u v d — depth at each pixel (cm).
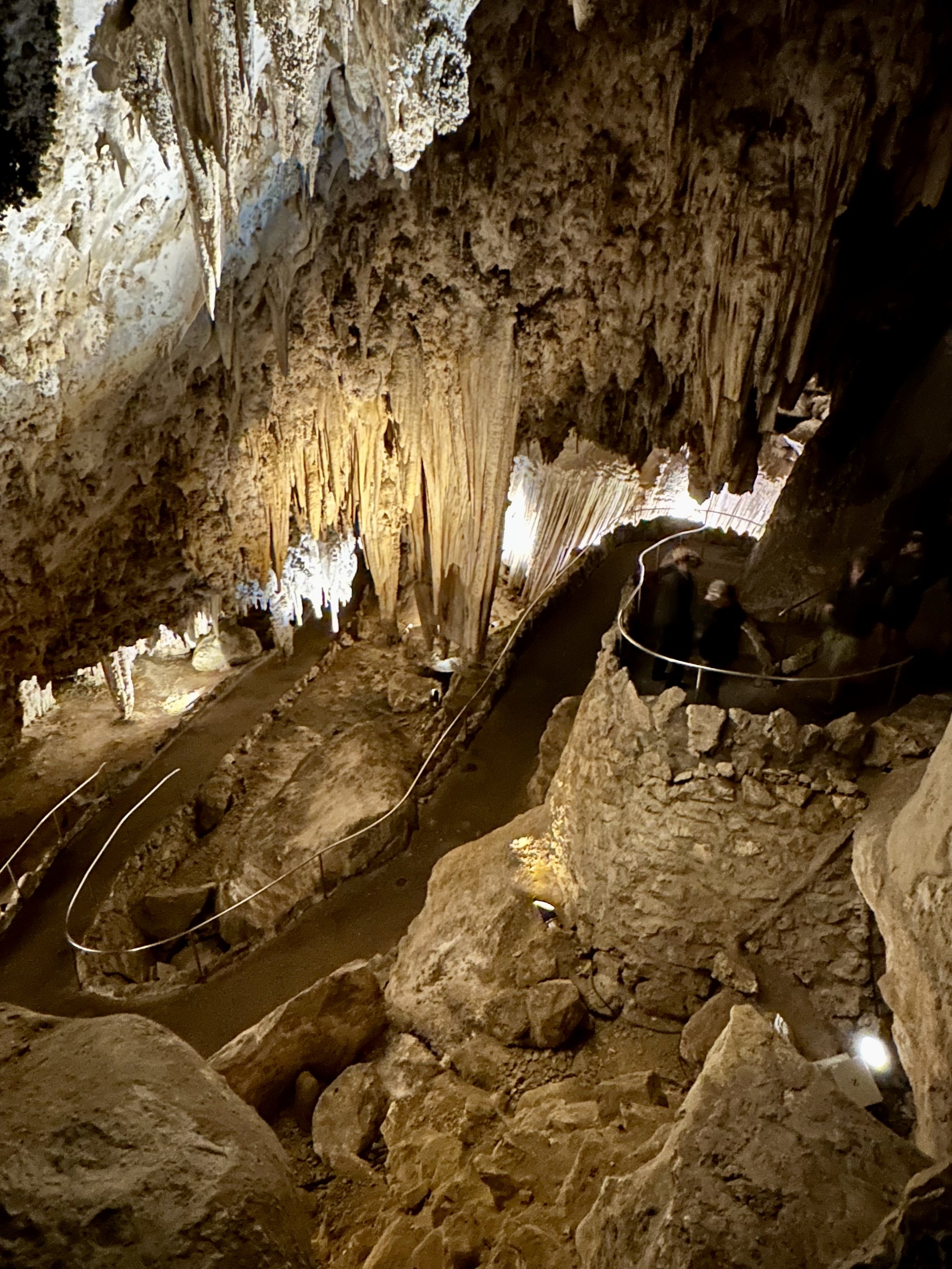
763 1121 340
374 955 805
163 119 616
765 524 1028
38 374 837
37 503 1034
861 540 882
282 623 1508
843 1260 281
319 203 953
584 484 1395
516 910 652
